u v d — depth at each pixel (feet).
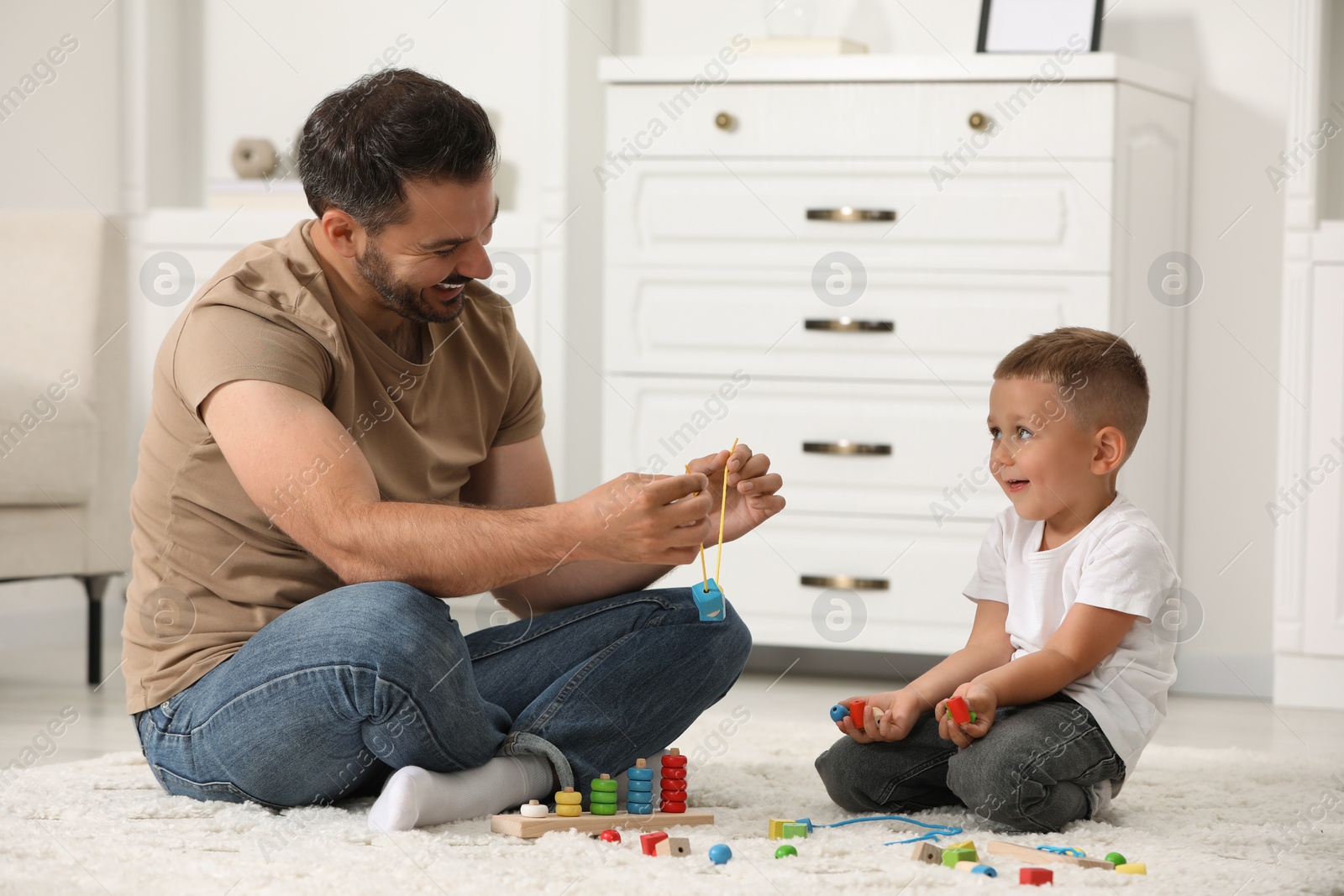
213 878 3.27
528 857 3.49
